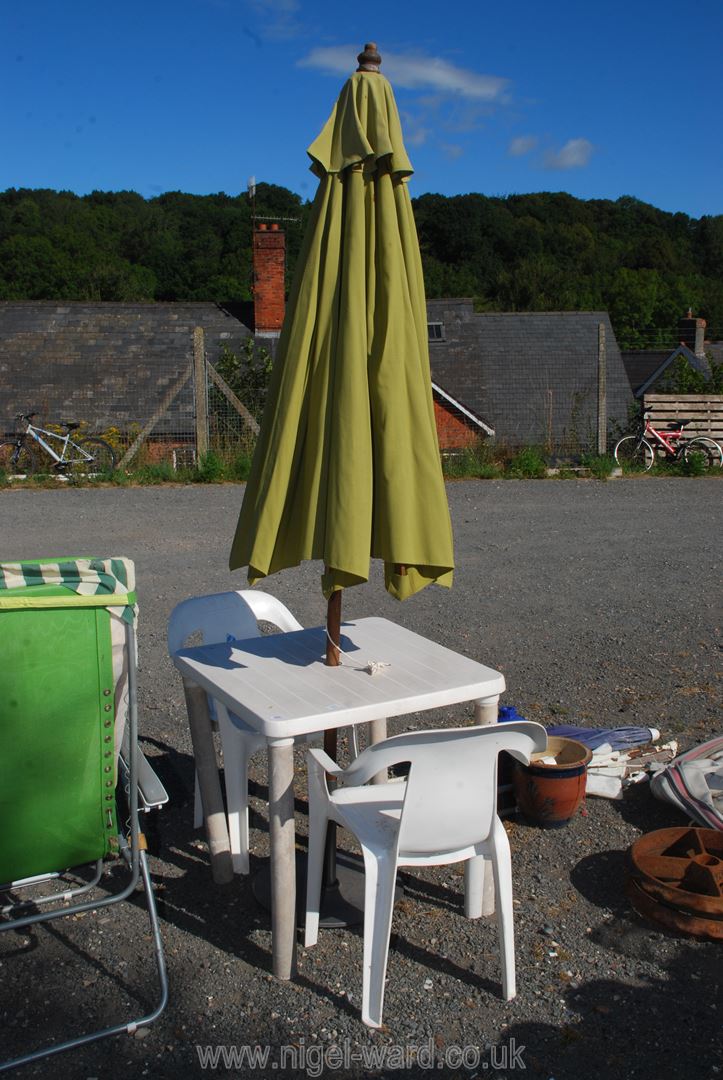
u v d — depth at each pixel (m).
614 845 3.46
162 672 5.27
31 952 2.83
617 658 5.51
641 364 37.31
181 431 14.90
